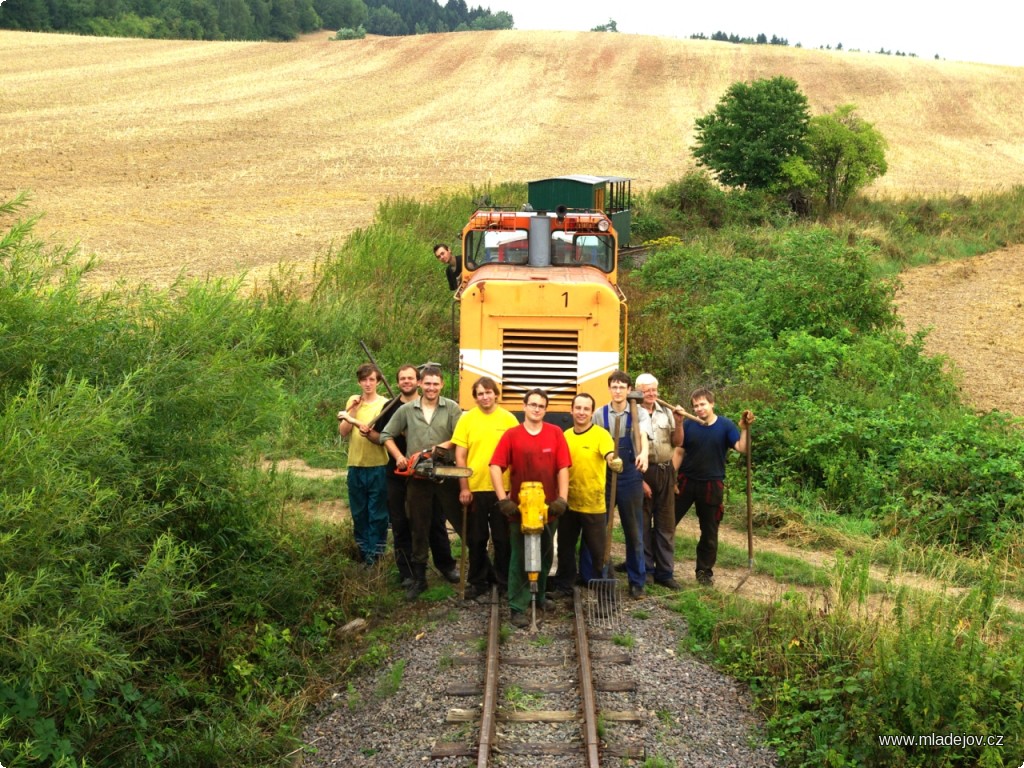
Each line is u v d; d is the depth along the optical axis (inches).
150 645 330.3
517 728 302.0
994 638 345.1
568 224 517.0
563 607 384.5
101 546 295.7
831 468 554.9
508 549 392.5
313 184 1806.1
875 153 1636.3
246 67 3233.3
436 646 356.2
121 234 1301.7
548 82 2987.2
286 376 685.9
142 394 328.8
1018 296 1185.4
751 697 330.0
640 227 1384.1
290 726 318.7
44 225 1331.2
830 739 302.5
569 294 470.6
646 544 413.7
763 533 510.9
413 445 395.9
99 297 378.6
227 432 354.0
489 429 389.7
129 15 4980.3
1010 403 759.7
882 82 2967.5
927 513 520.4
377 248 938.1
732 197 1550.2
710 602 392.2
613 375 394.3
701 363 771.4
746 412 412.2
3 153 1878.7
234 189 1724.9
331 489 529.3
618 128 2486.5
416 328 796.6
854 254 847.1
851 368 709.9
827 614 358.6
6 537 240.4
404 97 2819.9
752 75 3034.0
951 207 1724.9
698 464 404.5
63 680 266.2
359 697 333.4
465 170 2001.7
